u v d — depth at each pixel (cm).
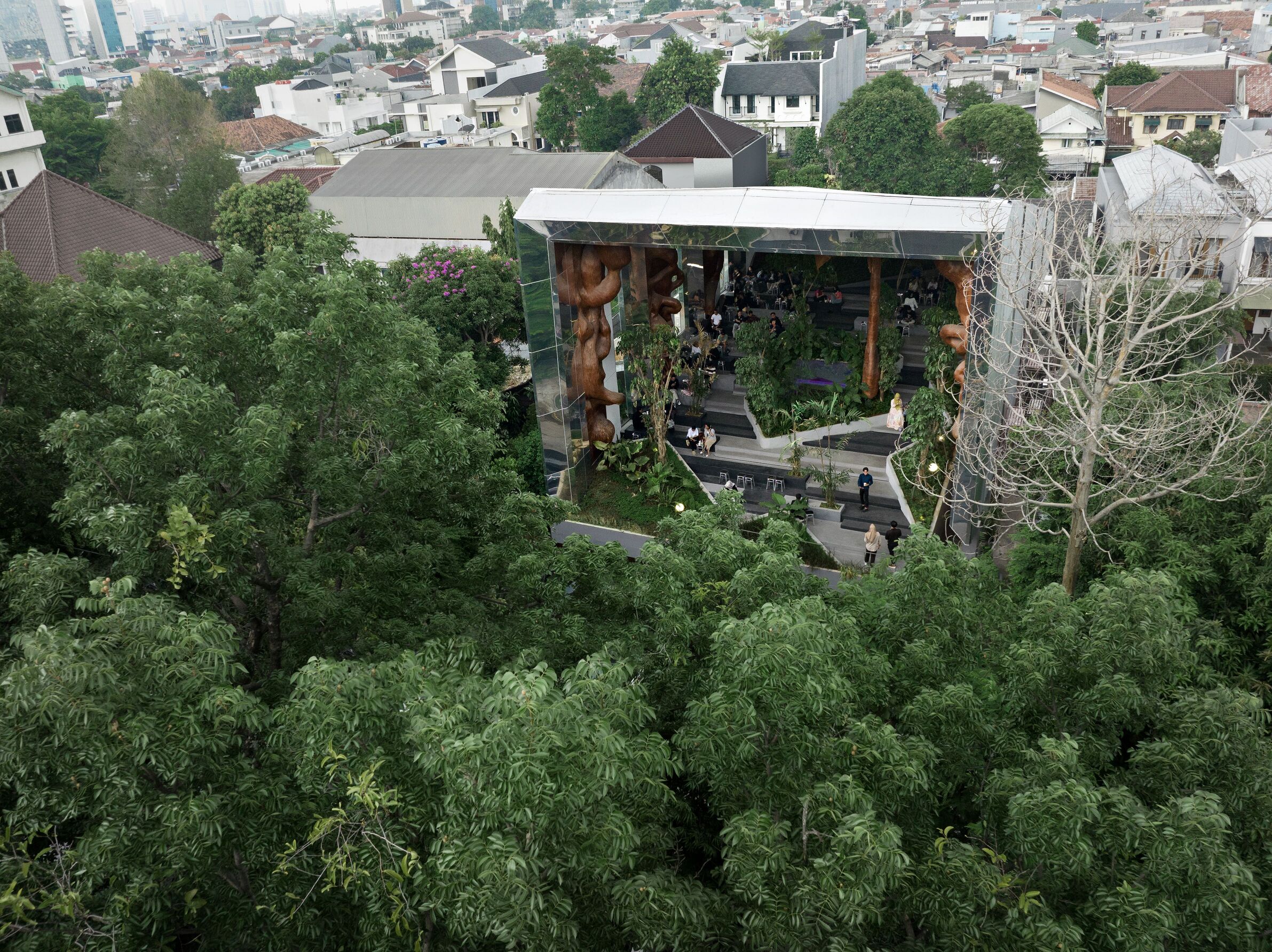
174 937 1066
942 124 8294
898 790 1006
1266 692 1492
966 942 907
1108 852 982
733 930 958
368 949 997
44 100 8975
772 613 972
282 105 13862
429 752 850
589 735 842
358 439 1598
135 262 1858
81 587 1181
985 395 2491
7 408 1617
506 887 767
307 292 1542
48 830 1006
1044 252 2312
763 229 2614
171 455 1280
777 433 3447
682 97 9531
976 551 2662
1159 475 1841
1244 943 919
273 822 1016
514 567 1623
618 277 3008
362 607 1570
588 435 3309
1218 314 2923
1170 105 8244
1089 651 1162
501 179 5547
